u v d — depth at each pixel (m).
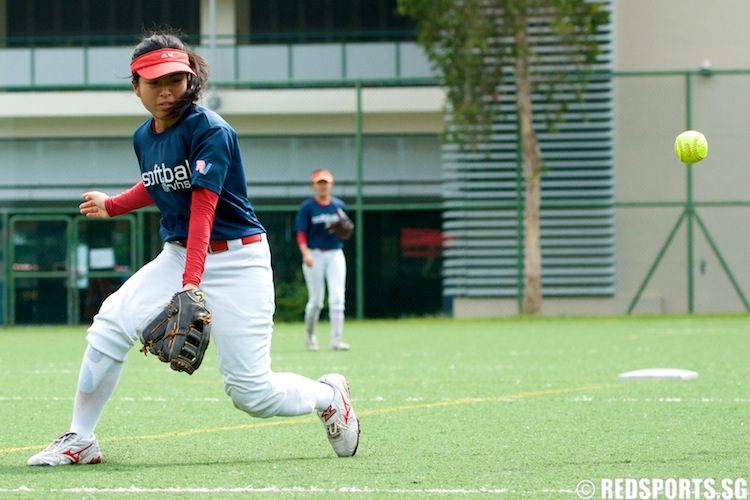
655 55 52.53
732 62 52.31
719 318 45.59
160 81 10.31
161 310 10.81
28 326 47.38
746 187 50.22
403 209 48.41
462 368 23.56
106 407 16.69
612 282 50.50
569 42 45.59
